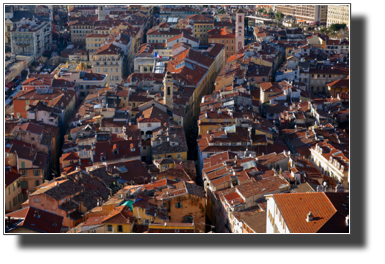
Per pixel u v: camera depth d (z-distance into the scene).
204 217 172.12
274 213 123.00
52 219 152.50
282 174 176.12
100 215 154.25
